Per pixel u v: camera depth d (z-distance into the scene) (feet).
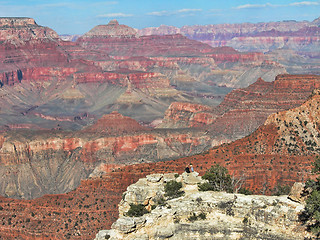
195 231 249.96
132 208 277.03
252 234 245.65
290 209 244.42
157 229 247.70
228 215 255.50
